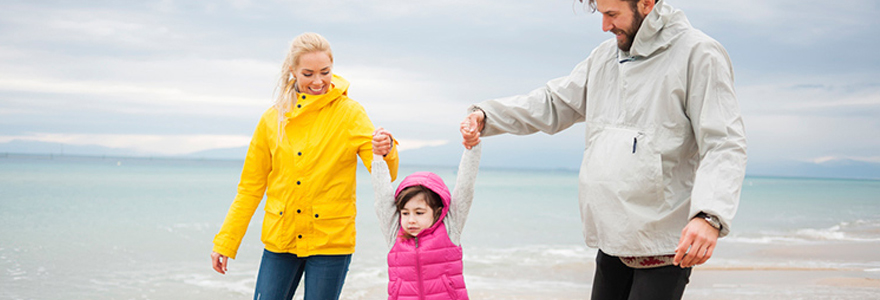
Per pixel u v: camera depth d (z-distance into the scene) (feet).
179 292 20.62
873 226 48.65
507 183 180.65
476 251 31.50
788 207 77.25
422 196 8.94
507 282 22.35
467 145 9.04
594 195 7.90
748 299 18.69
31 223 39.34
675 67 7.46
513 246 34.01
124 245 31.09
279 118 9.82
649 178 7.48
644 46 7.61
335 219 9.76
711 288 20.54
